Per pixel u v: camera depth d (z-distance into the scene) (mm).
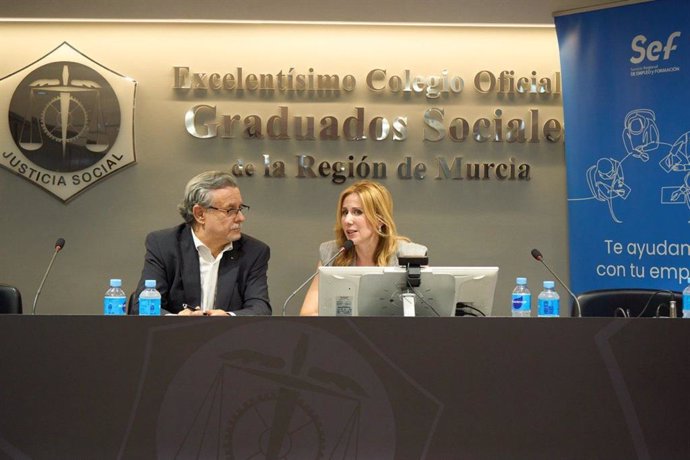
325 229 5223
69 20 5102
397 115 5250
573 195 4938
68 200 5211
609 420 2525
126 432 2504
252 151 5234
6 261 5207
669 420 2529
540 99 5262
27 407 2512
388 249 3912
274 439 2510
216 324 2527
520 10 4969
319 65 5246
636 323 2543
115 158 5207
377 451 2508
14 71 5219
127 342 2523
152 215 5219
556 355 2535
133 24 5227
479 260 5250
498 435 2514
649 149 4719
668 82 4668
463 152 5258
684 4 4625
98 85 5215
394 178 5242
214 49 5242
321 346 2525
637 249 4758
